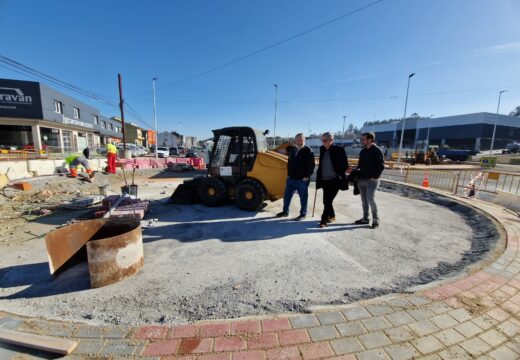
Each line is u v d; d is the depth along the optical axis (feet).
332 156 14.24
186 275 9.34
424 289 7.73
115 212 15.85
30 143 68.54
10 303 7.76
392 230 14.28
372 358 5.26
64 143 78.59
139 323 6.73
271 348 5.54
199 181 21.08
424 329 6.08
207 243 12.42
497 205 19.12
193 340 5.80
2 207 19.45
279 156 19.04
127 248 9.02
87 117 89.97
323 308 6.94
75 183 30.09
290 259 10.61
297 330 6.07
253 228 14.62
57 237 9.71
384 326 6.18
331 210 15.51
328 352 5.42
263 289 8.37
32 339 5.76
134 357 5.33
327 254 11.09
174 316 7.04
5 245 12.57
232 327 6.20
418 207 19.99
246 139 18.60
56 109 70.18
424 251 11.44
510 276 8.43
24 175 30.99
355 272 9.50
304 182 15.75
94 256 8.39
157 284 8.74
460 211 18.45
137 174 42.83
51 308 7.49
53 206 19.19
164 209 19.11
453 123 145.89
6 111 57.31
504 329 6.10
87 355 5.41
